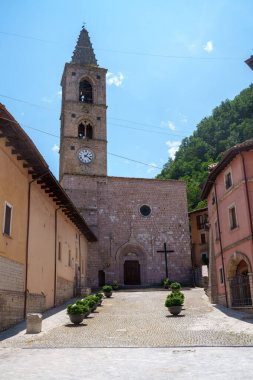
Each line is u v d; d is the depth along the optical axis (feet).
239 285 74.64
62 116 175.01
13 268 58.65
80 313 63.41
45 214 79.61
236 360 33.71
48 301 78.84
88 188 155.94
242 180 72.49
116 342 47.01
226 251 81.76
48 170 66.80
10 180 58.54
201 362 33.27
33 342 46.50
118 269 150.30
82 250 132.57
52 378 28.09
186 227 161.58
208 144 262.67
